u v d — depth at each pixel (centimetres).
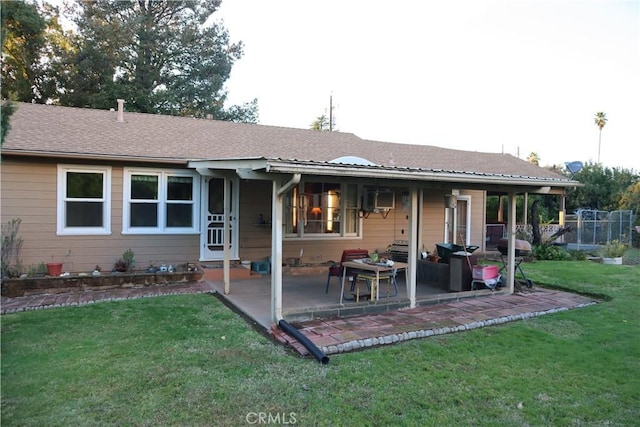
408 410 342
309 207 1095
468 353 472
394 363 439
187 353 457
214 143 1053
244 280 893
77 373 399
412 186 672
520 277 959
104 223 892
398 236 1231
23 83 1930
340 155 1152
